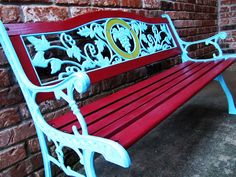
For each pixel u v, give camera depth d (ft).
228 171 3.21
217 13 9.16
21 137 2.88
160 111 2.47
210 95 6.22
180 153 3.74
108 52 3.89
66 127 2.36
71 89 1.84
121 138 2.00
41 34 2.77
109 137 2.03
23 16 2.89
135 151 3.91
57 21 3.05
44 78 3.14
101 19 3.61
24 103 2.89
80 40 3.55
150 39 4.46
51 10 3.20
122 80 4.51
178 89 3.16
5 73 2.69
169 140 4.15
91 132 2.14
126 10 4.57
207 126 4.52
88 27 3.42
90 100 3.84
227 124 4.52
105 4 4.05
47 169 2.67
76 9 3.55
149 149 3.93
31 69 2.55
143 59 4.05
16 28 2.54
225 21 9.14
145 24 4.46
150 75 5.37
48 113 3.21
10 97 2.75
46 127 2.26
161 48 4.65
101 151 1.73
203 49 8.16
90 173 1.91
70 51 3.07
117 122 2.31
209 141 3.98
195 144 3.94
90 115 2.57
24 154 2.93
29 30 2.65
